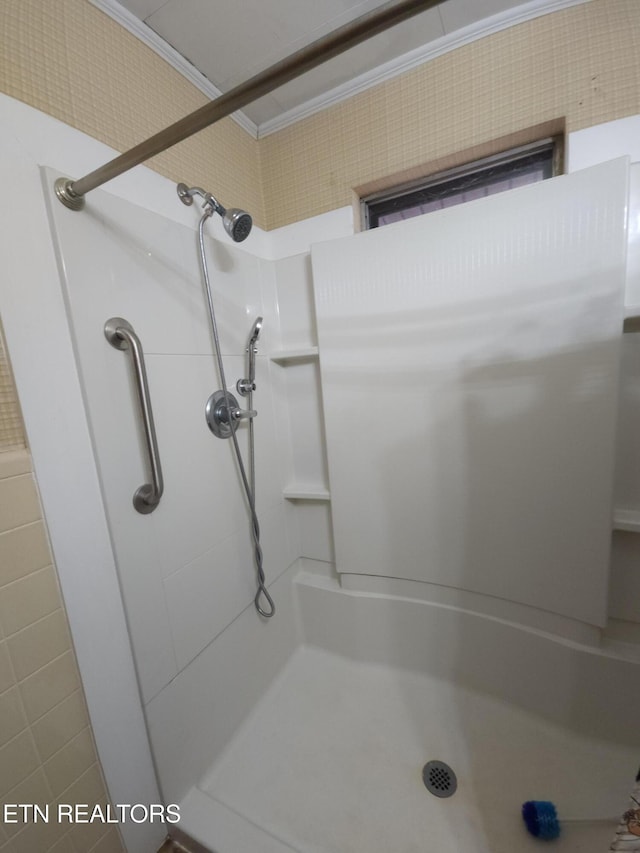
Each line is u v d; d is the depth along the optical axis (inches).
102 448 30.5
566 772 38.1
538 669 42.4
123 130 36.1
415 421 45.3
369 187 50.4
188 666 38.6
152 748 34.6
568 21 37.8
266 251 55.9
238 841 33.6
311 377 53.6
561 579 39.9
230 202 49.7
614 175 32.4
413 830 34.9
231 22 39.1
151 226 35.4
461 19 40.3
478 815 35.6
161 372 36.1
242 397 47.1
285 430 55.8
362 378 47.0
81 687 29.6
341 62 45.0
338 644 55.9
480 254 38.9
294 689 51.6
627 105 36.4
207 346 41.8
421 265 41.8
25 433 26.5
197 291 40.6
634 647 39.1
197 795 37.9
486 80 41.6
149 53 39.3
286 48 42.9
